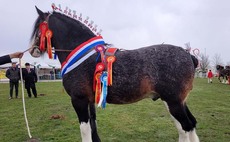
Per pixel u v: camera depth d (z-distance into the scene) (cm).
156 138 523
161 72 350
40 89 1875
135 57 359
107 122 674
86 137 369
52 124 675
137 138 526
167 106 359
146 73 351
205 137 518
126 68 354
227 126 602
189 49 392
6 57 405
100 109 881
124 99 365
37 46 410
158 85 352
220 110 813
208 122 645
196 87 1809
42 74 4206
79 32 391
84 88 365
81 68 366
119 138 528
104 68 358
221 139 505
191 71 358
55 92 1619
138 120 691
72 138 534
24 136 567
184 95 355
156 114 773
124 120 695
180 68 350
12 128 649
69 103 1073
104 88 352
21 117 794
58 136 555
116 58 362
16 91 1327
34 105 1041
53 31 400
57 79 3959
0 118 789
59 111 875
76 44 389
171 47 364
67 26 395
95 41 381
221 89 1627
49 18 402
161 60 352
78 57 372
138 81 352
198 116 720
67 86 377
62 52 398
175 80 348
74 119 728
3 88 2130
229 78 2177
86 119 370
